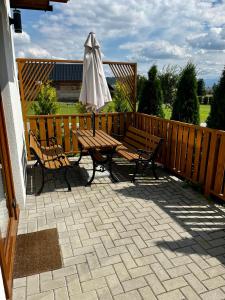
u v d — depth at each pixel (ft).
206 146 13.11
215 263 8.38
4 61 10.52
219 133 12.01
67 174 17.19
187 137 14.79
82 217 11.41
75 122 21.12
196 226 10.64
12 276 7.67
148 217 11.37
